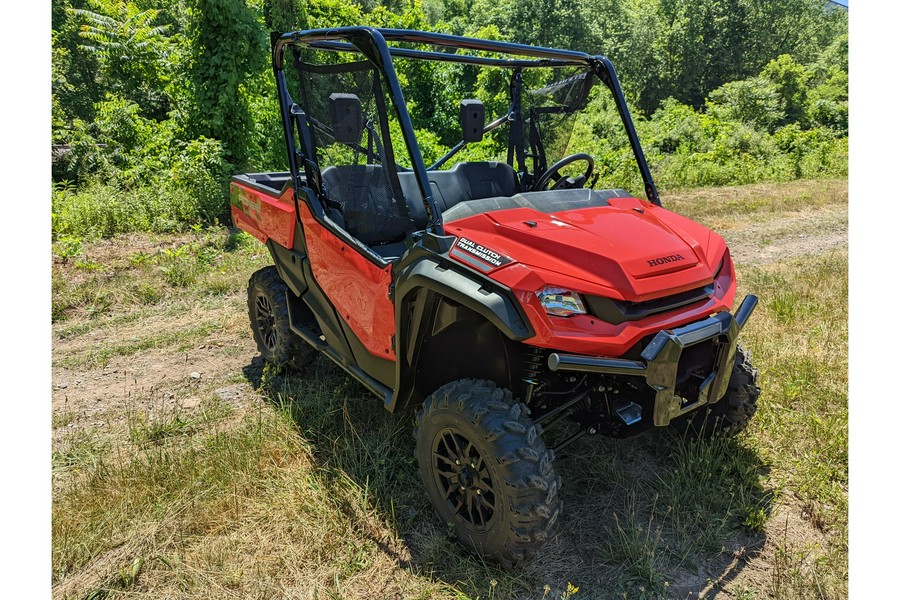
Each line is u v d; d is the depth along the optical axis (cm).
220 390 394
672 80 4122
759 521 262
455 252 240
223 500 274
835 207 1038
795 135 1823
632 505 278
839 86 3462
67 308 536
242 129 952
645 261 236
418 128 923
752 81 2734
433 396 248
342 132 304
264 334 423
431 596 230
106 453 323
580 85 360
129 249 690
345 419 333
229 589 233
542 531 220
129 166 1007
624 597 227
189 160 866
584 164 511
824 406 353
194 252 688
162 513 269
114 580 238
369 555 251
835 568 240
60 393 392
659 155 1558
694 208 1020
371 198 308
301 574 240
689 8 4128
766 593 232
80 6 2347
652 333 228
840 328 460
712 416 306
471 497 244
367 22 1662
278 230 371
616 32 3981
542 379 258
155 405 376
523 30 3572
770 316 492
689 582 238
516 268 225
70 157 1028
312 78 316
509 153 395
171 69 1127
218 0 876
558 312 223
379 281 275
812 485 284
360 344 306
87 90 2302
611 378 252
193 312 533
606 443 325
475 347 260
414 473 299
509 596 229
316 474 297
